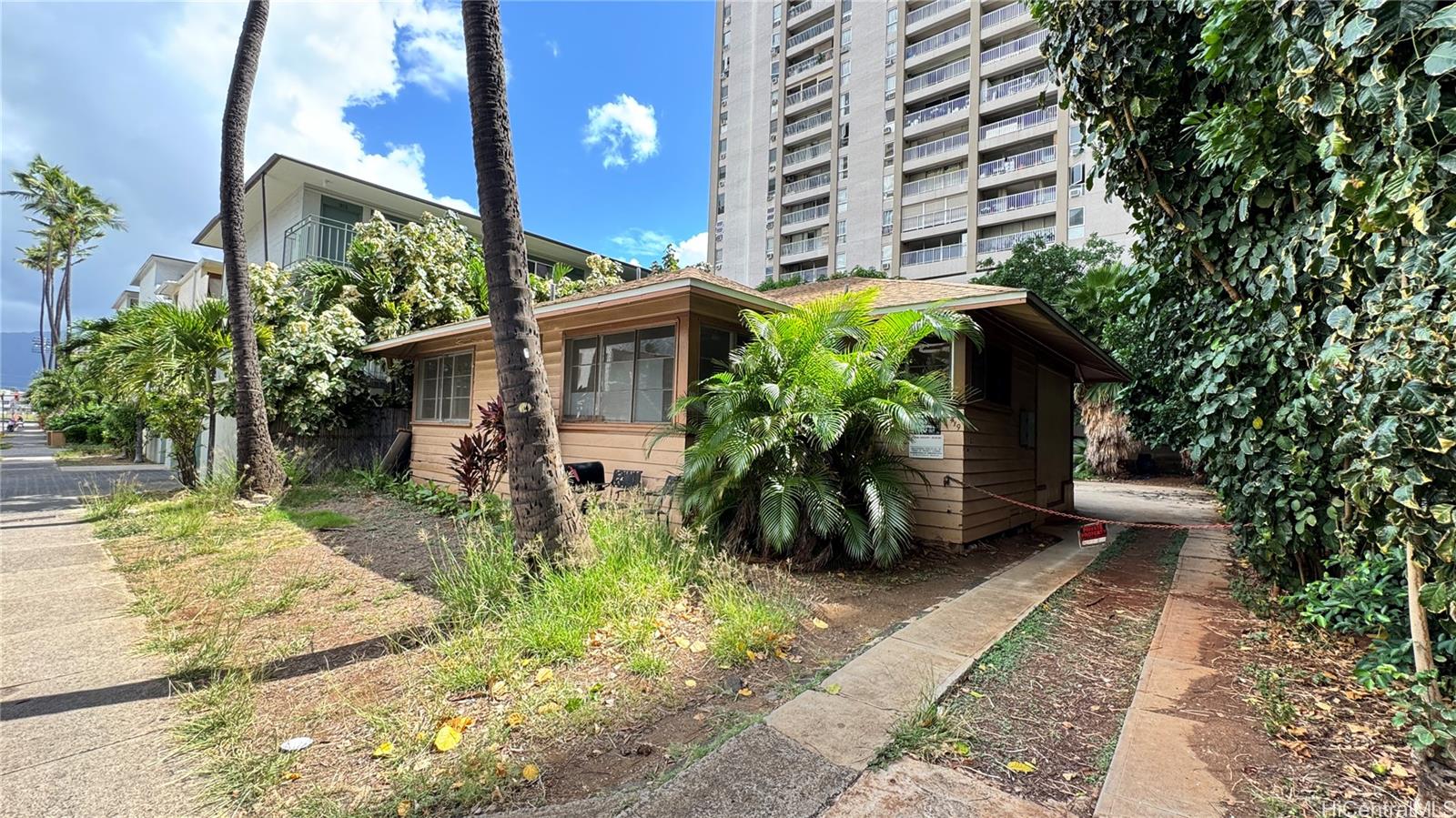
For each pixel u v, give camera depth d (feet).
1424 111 7.04
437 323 41.01
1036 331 25.30
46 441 82.84
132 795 6.67
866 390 17.61
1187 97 13.91
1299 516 12.60
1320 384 9.68
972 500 22.03
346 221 51.70
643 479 22.81
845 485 18.35
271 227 55.26
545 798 6.72
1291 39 8.98
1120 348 35.19
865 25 114.52
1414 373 7.14
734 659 10.62
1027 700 9.52
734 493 18.15
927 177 108.06
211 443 32.50
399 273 41.39
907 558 19.52
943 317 17.88
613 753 7.67
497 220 14.08
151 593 14.15
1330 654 11.20
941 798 6.79
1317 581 12.93
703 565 14.82
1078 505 38.91
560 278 48.08
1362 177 8.22
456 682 9.37
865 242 113.29
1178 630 12.97
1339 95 8.23
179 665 10.14
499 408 25.80
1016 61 96.94
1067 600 15.43
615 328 24.71
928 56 106.52
